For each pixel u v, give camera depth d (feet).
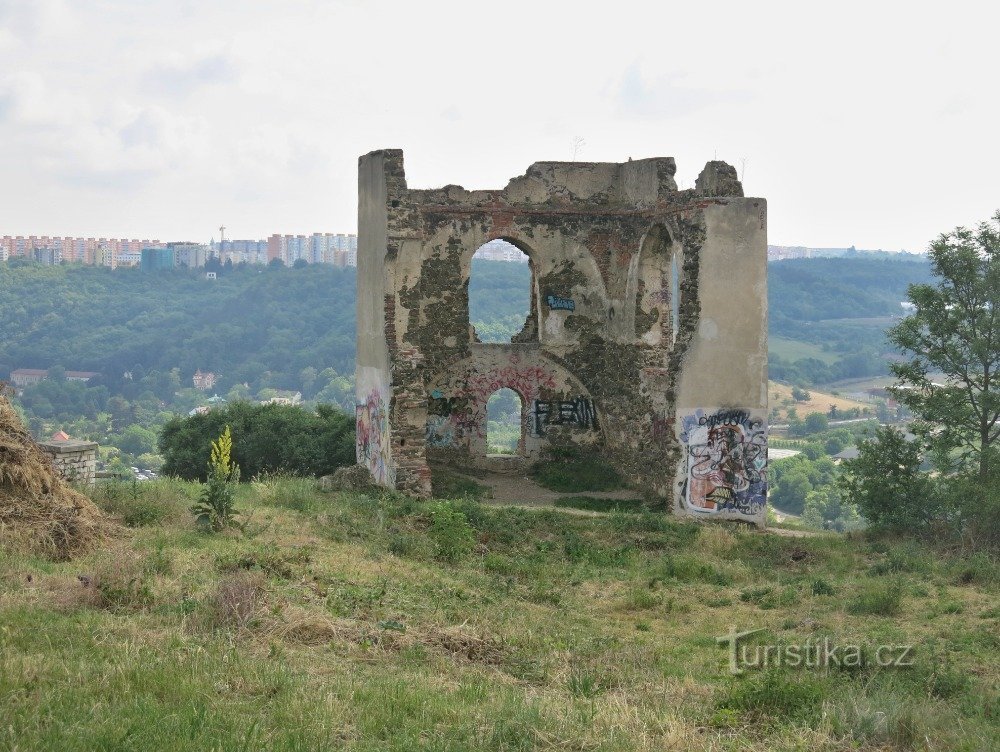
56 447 70.69
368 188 85.81
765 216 76.38
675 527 71.72
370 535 61.31
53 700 27.71
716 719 33.42
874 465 82.64
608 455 90.02
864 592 56.24
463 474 87.61
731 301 76.13
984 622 49.32
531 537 68.39
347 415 110.32
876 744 32.04
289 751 26.45
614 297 89.56
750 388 76.59
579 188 89.86
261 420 108.27
